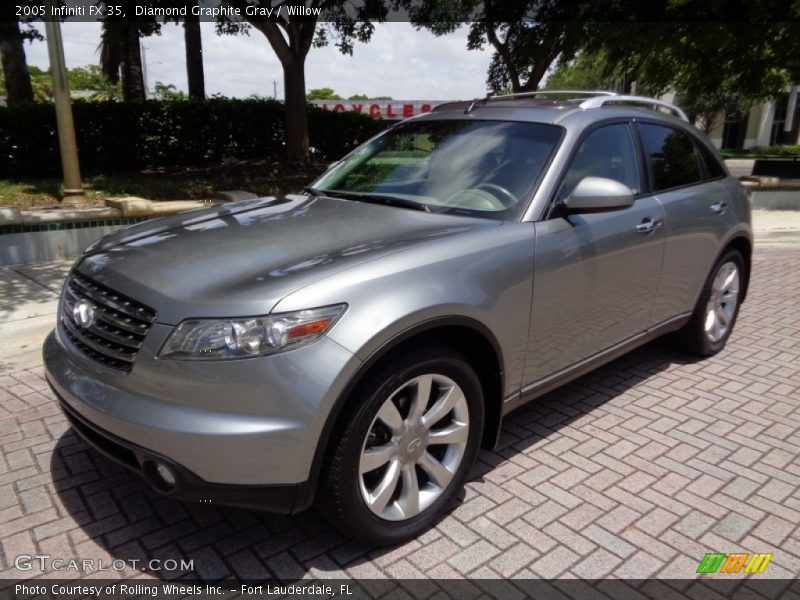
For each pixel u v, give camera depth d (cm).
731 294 498
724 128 4431
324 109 1533
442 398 279
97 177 1107
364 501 256
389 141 414
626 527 291
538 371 329
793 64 1224
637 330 400
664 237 394
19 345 482
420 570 262
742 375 464
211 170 1270
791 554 275
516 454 352
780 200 1208
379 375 249
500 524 291
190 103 1302
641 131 404
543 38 1347
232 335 230
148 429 232
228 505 238
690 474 334
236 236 300
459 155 363
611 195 313
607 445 362
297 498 240
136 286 257
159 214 741
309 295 238
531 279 306
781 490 321
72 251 700
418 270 265
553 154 338
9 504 300
